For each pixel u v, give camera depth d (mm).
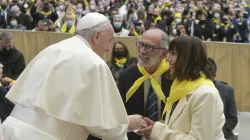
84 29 3125
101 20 3129
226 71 8703
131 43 8430
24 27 12461
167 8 17516
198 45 3088
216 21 14227
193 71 3070
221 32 13188
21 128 3002
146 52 3549
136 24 11984
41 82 3039
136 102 3713
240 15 15836
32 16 12742
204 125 2953
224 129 4629
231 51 8664
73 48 3053
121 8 15945
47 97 2924
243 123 8273
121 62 6828
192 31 13047
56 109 2920
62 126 2973
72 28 11078
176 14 15227
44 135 2955
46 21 9188
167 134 3121
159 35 3549
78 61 2971
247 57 8656
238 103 8812
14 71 7023
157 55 3557
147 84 3717
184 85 3102
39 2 13156
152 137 3227
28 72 3170
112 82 3008
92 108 2891
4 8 13914
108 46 3191
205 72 3111
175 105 3229
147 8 17859
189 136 2998
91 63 2955
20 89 3156
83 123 2883
